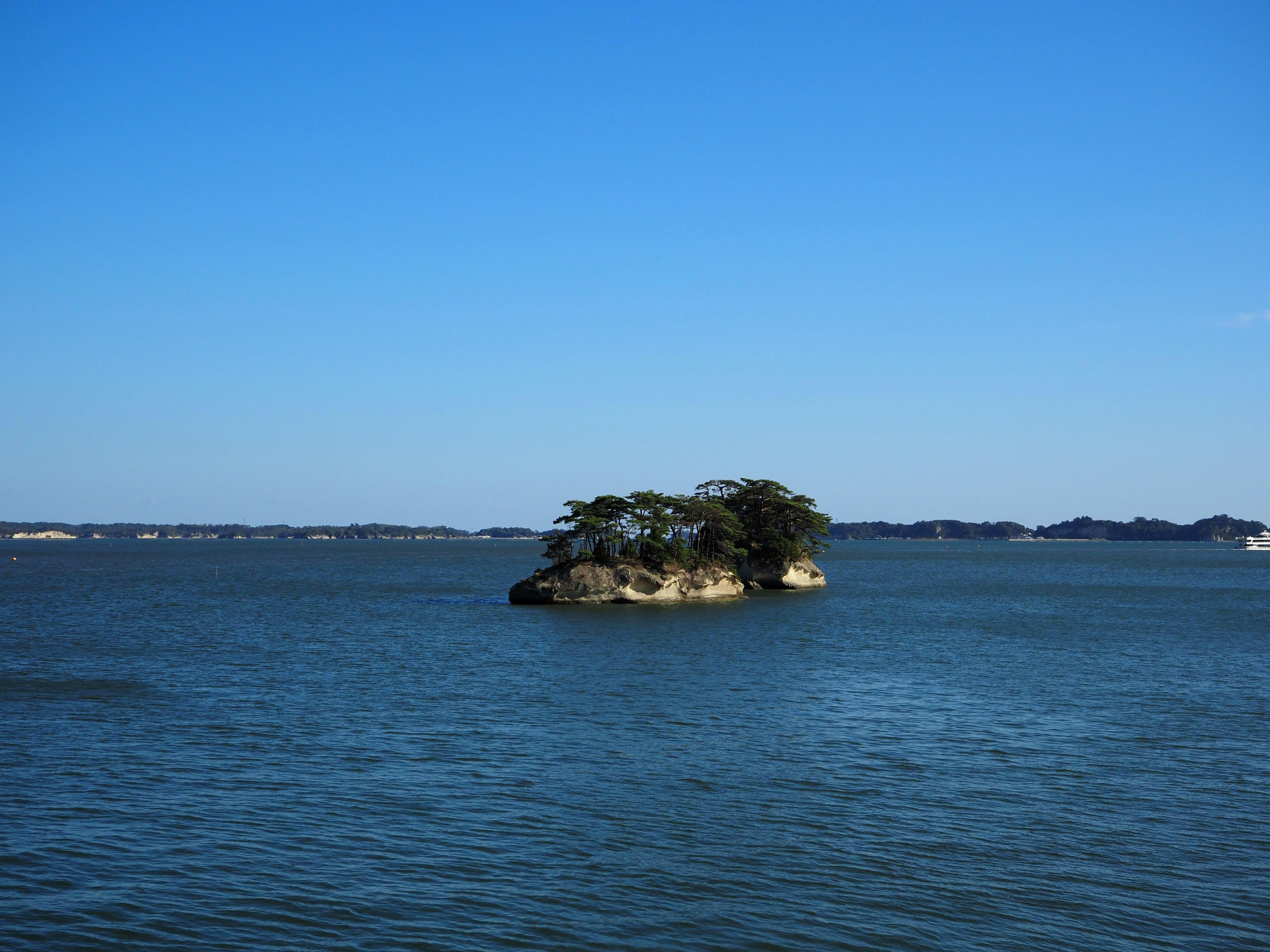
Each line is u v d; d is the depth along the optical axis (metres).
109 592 140.12
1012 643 80.75
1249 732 45.06
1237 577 195.62
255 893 25.80
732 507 150.50
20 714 47.44
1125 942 23.92
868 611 111.81
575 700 53.00
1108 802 34.03
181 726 45.12
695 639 82.69
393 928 24.02
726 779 36.59
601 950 23.11
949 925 24.67
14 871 26.83
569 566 120.19
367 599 130.00
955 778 36.88
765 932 24.16
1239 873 27.89
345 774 36.88
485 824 31.23
